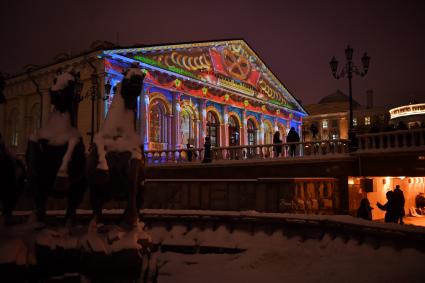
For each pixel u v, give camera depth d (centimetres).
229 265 1062
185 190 1720
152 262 735
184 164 2202
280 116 4584
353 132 1806
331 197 1677
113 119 784
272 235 1188
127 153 759
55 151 761
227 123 3759
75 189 772
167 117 3166
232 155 2248
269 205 1494
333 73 1955
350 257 986
